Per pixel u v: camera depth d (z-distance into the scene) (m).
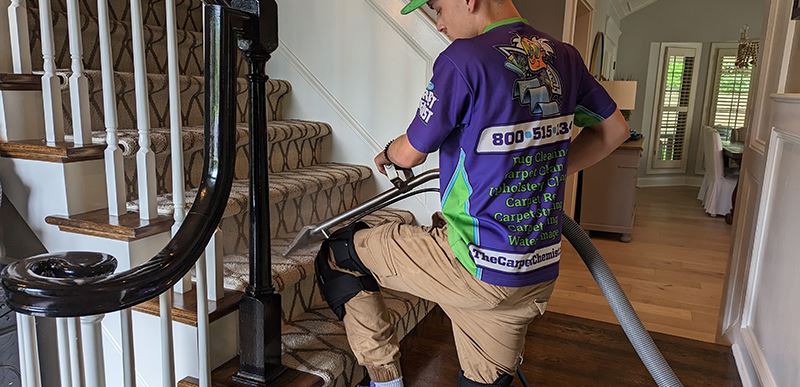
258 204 1.39
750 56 6.91
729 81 7.75
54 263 0.79
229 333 1.54
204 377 1.31
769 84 2.17
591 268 1.36
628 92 4.91
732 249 2.43
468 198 1.19
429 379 1.78
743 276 2.23
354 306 1.47
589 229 4.70
